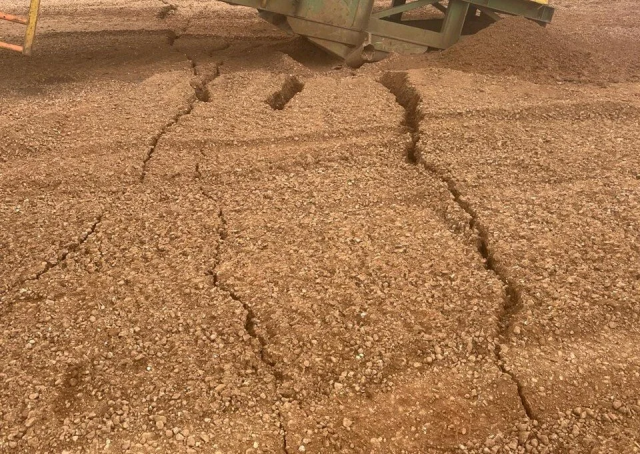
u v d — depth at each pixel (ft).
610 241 13.35
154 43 31.55
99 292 12.34
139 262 13.23
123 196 15.93
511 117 20.35
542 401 9.92
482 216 14.56
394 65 26.40
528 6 28.73
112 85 24.82
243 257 13.35
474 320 11.42
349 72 26.40
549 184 16.05
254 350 10.89
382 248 13.56
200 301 12.01
